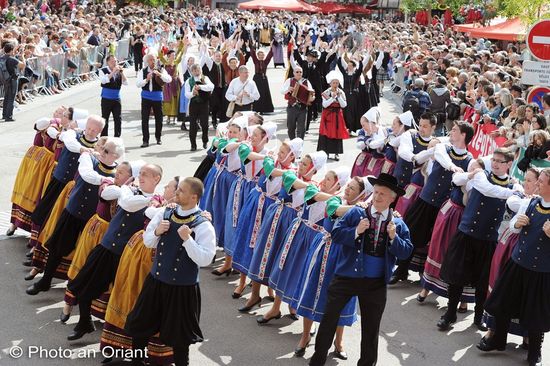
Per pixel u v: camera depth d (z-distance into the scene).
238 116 8.57
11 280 7.71
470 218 7.09
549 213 6.20
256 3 38.44
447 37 30.16
